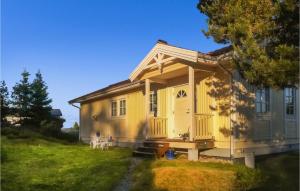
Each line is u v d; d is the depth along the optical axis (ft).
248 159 38.86
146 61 48.11
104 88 73.61
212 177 32.58
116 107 66.90
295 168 37.96
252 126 43.70
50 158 44.68
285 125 48.75
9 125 86.99
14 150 49.14
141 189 30.48
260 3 28.27
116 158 45.57
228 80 42.42
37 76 100.12
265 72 26.53
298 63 25.35
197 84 46.80
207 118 43.47
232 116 41.60
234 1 30.19
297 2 26.73
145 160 42.78
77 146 62.44
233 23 29.89
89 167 38.96
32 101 97.86
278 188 32.12
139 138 58.90
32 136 70.08
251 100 43.96
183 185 31.09
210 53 44.14
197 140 41.98
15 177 33.73
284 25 28.40
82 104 81.46
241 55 28.09
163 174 33.47
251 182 33.06
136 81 53.16
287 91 49.75
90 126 76.89
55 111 123.54
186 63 42.32
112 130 67.62
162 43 44.93
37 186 30.89
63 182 32.60
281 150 47.55
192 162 39.40
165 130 51.21
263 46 28.78
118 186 32.04
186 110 48.70
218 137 43.21
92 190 30.19
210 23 32.27
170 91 51.96
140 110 59.06
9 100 96.07
